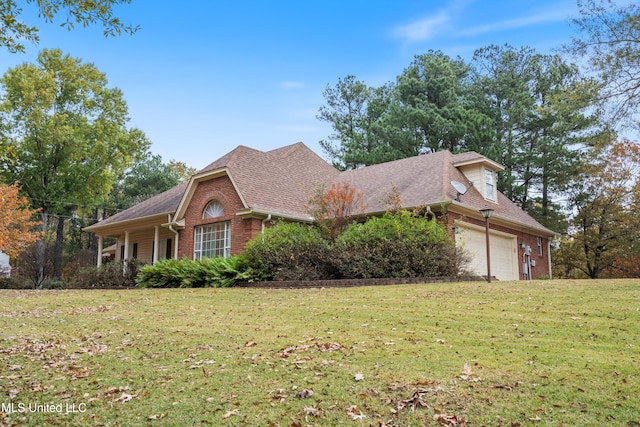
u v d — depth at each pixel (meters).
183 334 8.01
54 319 9.91
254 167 20.02
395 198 16.67
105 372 5.94
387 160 30.73
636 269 25.53
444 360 5.86
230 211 18.69
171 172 48.03
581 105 16.42
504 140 31.75
